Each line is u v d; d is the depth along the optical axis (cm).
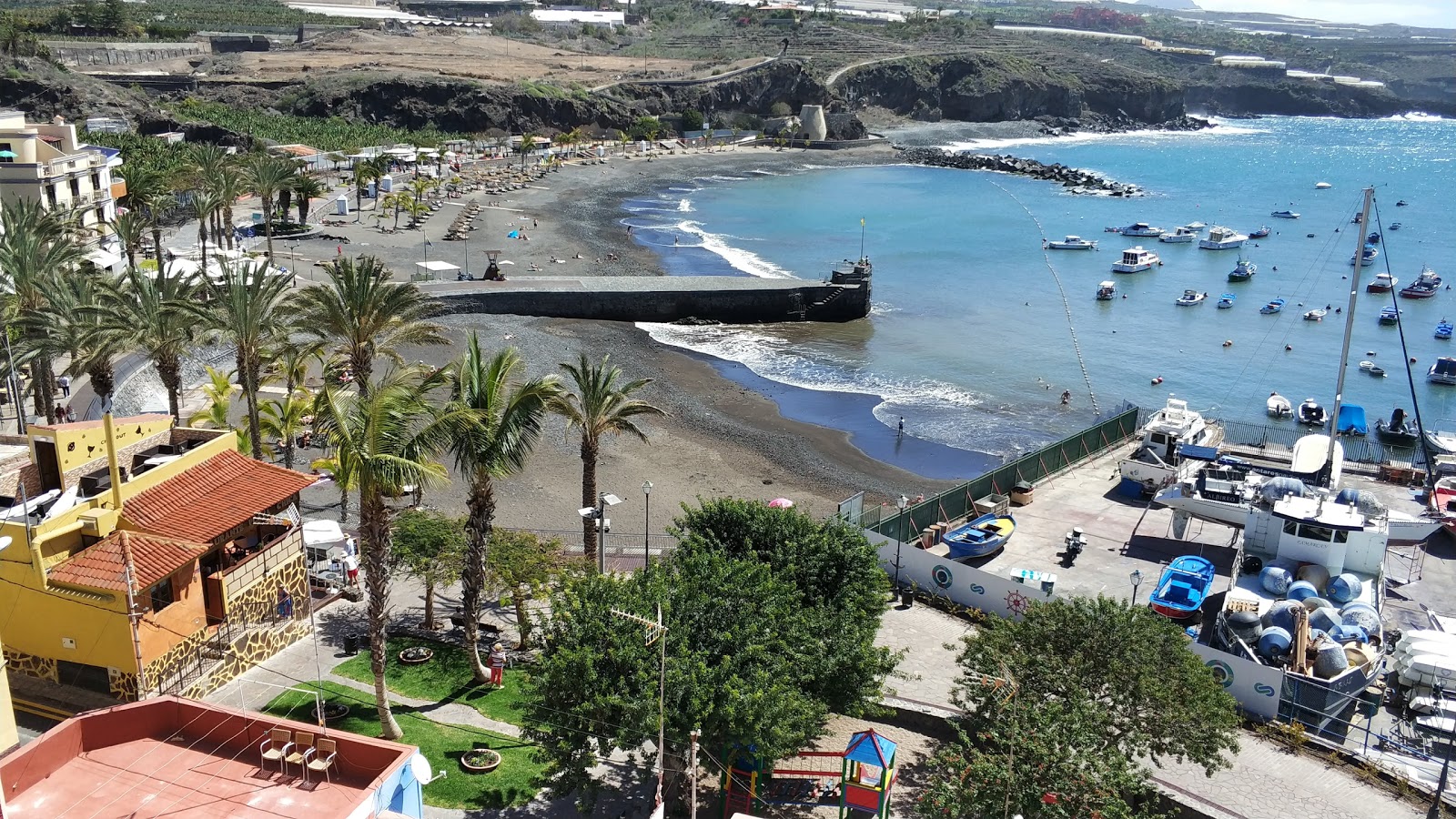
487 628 4278
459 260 12925
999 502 5878
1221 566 5209
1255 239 16438
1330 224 17862
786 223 17100
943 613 4712
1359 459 7006
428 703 3753
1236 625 4247
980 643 3522
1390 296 12862
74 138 10612
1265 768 3575
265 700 3716
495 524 5781
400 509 5272
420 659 4044
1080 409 8675
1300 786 3481
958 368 9712
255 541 4159
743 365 9644
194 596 3744
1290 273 14100
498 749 3466
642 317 11038
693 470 6962
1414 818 3331
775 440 7669
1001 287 12962
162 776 2525
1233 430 7938
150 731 2677
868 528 5062
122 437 4044
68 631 3531
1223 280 13612
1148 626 3484
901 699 3894
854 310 11275
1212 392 9338
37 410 6481
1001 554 5356
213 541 3853
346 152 19375
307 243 13112
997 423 8244
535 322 10631
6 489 3756
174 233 12188
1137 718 3253
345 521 5478
